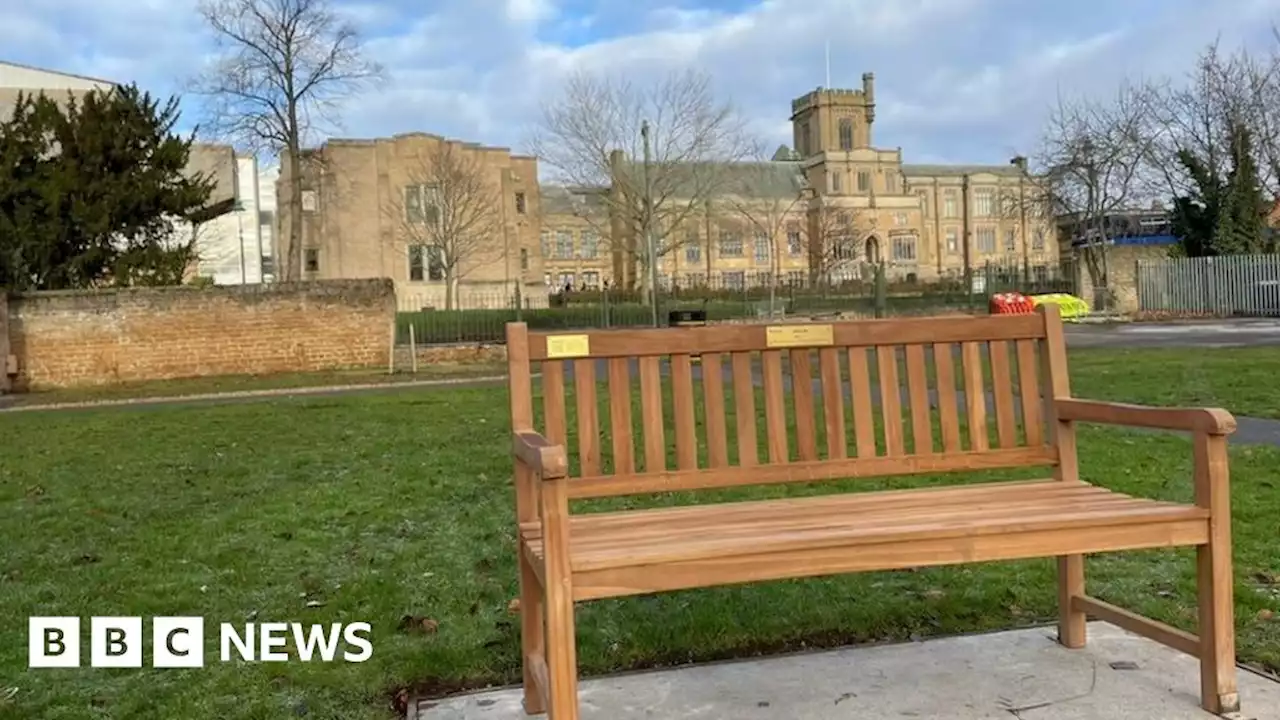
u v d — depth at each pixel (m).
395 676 3.50
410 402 13.80
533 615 3.14
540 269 54.78
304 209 48.22
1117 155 39.69
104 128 22.42
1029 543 2.88
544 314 29.06
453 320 27.33
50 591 4.69
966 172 96.50
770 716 3.05
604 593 2.57
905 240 87.44
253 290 21.77
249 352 21.80
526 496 3.16
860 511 3.18
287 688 3.44
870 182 87.62
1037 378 3.79
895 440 3.68
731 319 29.12
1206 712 3.00
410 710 3.19
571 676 2.52
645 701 3.19
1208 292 34.38
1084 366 15.32
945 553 2.82
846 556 2.74
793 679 3.35
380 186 49.28
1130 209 40.81
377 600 4.39
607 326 30.45
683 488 3.45
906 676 3.35
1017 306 29.78
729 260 80.69
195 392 17.67
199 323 21.38
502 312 28.27
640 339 3.42
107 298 20.62
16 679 3.56
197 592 4.62
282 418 12.09
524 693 3.21
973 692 3.20
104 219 21.95
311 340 22.31
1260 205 36.22
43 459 9.16
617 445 3.41
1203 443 3.00
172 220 25.86
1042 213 51.59
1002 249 92.38
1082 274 37.06
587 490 3.37
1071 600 3.57
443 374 20.80
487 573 4.83
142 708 3.29
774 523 3.03
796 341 3.58
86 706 3.32
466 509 6.30
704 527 3.01
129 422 12.34
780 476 3.54
